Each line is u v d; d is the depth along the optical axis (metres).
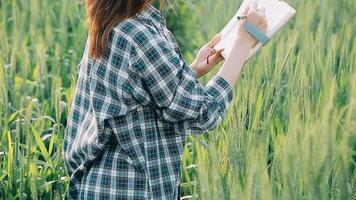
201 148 3.71
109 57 2.88
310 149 2.93
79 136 3.04
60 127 4.84
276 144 3.78
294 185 3.01
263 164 3.02
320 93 4.39
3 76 4.80
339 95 4.87
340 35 5.89
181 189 4.24
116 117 2.89
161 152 2.93
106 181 2.94
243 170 3.25
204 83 4.88
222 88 2.96
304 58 5.14
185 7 8.26
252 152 2.99
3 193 4.14
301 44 5.98
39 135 4.39
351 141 3.04
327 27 5.88
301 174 3.06
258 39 3.02
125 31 2.86
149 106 2.92
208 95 2.94
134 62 2.84
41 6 7.19
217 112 2.93
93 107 2.92
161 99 2.86
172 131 2.96
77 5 7.34
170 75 2.84
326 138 2.92
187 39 7.73
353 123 3.00
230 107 4.07
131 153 2.90
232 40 3.20
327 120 2.96
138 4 2.87
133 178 2.91
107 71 2.89
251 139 3.45
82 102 3.05
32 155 4.57
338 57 5.72
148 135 2.91
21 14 6.97
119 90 2.86
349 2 6.46
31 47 6.43
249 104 3.88
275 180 3.28
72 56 6.01
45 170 4.26
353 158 4.24
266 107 4.25
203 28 7.18
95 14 2.88
